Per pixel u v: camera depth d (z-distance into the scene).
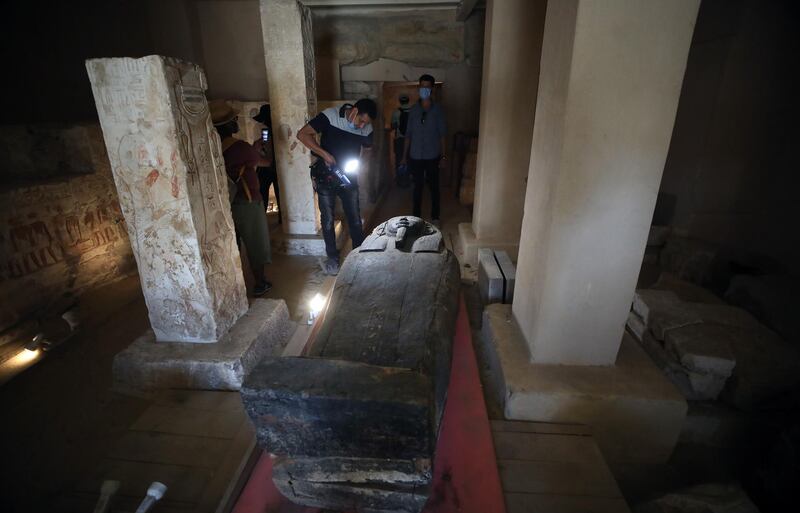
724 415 1.86
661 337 2.15
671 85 1.42
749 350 1.94
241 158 2.74
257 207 2.89
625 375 1.81
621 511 1.42
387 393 1.16
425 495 1.28
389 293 1.96
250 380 1.22
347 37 5.77
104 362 2.40
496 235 3.57
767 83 2.94
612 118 1.47
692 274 3.27
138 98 1.83
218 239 2.21
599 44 1.39
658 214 3.82
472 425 1.73
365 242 2.55
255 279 3.18
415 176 4.39
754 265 3.12
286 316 2.66
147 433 1.84
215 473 1.65
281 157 3.72
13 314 2.64
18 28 3.93
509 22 2.99
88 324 2.80
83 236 3.18
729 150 3.18
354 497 1.33
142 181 1.97
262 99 5.88
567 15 1.46
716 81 3.18
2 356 2.43
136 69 1.79
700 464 1.85
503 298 2.60
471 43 5.72
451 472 1.53
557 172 1.57
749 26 2.94
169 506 1.53
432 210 4.63
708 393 1.94
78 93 4.54
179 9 5.35
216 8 5.50
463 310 2.58
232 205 2.82
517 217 3.52
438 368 1.56
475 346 2.38
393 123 6.12
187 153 1.95
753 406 1.85
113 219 3.44
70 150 3.25
